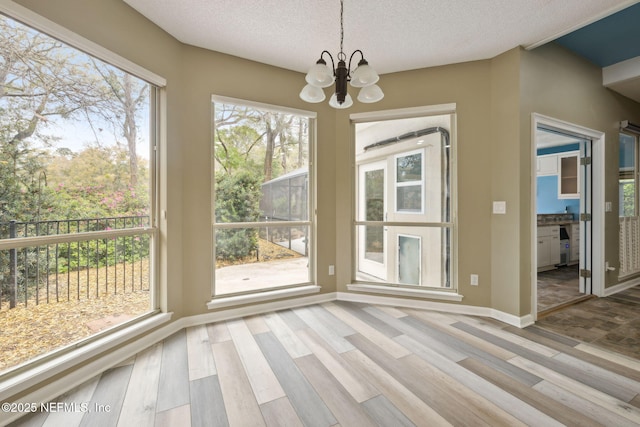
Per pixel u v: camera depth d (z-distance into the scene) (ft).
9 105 5.09
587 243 11.35
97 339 6.25
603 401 5.11
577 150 17.28
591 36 8.96
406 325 8.39
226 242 9.21
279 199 9.95
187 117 8.37
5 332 5.09
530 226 8.63
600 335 7.79
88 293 6.35
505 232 8.71
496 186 8.93
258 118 9.56
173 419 4.67
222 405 5.00
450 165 9.61
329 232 10.59
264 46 8.46
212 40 8.17
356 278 10.84
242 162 9.36
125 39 6.66
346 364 6.31
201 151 8.61
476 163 9.19
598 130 10.73
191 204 8.48
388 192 10.49
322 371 6.04
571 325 8.45
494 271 9.00
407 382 5.64
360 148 10.59
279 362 6.40
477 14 7.00
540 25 7.44
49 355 5.46
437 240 9.85
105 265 6.69
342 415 4.75
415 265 10.18
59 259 5.87
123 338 6.52
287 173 10.05
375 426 4.50
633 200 12.71
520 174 8.36
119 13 6.53
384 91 10.02
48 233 5.64
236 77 9.01
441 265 9.82
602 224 10.96
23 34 5.18
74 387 5.53
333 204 10.63
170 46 7.88
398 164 10.37
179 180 8.21
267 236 9.82
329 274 10.62
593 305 10.18
